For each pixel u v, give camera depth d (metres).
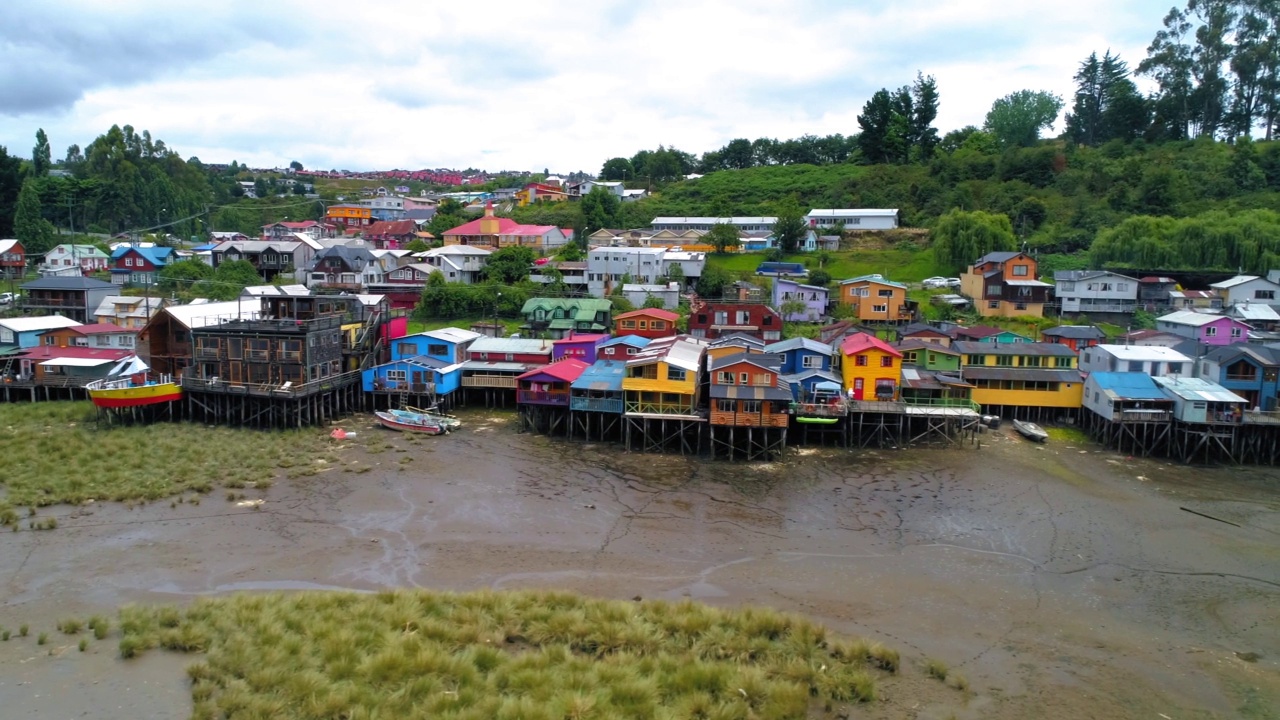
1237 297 82.75
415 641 26.30
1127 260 94.94
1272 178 117.00
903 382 57.19
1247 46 138.12
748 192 157.50
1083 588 34.25
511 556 35.97
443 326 84.50
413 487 44.88
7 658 25.83
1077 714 24.72
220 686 24.12
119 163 158.00
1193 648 29.27
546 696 23.52
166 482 43.44
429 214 174.25
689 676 24.75
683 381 53.16
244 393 55.25
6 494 41.25
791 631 28.27
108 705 23.33
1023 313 84.25
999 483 47.78
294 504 41.69
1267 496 46.56
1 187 119.50
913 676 26.47
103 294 85.31
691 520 41.03
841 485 47.09
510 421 60.09
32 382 61.56
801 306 84.94
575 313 78.31
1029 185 127.25
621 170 196.25
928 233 116.38
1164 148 131.25
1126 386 55.69
